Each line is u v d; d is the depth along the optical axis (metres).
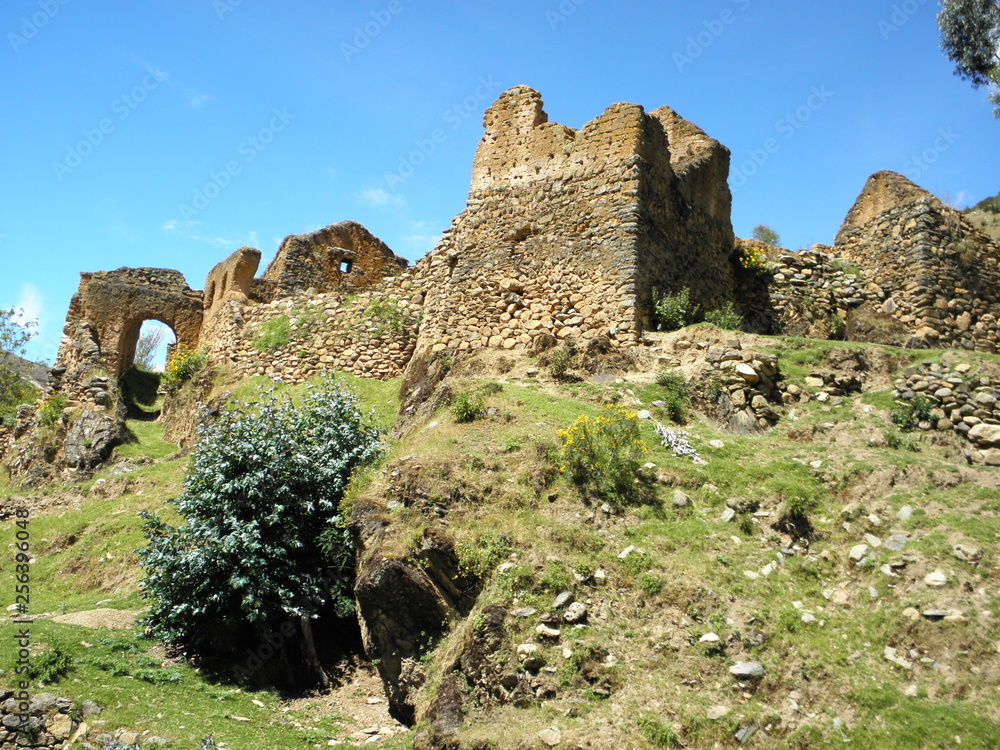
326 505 12.91
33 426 24.08
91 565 16.58
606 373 16.11
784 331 20.52
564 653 9.90
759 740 9.02
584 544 11.34
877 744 8.75
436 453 12.62
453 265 19.77
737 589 10.76
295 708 11.38
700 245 19.98
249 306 24.19
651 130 18.91
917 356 15.38
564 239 18.39
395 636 10.80
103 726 10.02
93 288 26.73
